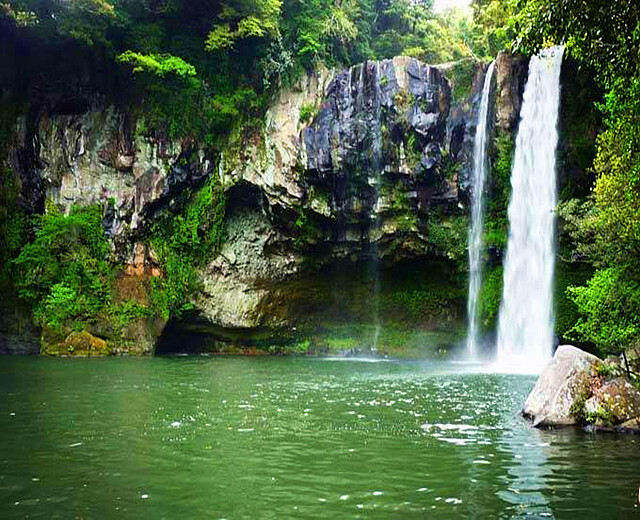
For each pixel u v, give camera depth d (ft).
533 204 90.58
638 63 28.76
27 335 94.84
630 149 36.40
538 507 21.21
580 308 50.11
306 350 107.04
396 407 42.68
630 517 20.27
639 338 44.73
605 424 33.86
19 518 19.94
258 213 103.30
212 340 105.50
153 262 98.89
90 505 21.24
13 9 92.68
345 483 23.94
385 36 128.88
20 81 101.86
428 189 97.81
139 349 94.53
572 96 85.71
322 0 110.01
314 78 101.35
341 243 102.58
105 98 101.76
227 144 101.24
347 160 97.14
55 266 95.04
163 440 31.37
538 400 37.88
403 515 20.35
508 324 94.94
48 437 31.89
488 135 94.94
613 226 42.37
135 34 100.48
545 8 27.43
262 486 23.49
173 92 100.01
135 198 98.32
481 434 33.12
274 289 104.58
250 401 45.39
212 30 103.60
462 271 101.04
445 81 97.66
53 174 99.91
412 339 106.01
